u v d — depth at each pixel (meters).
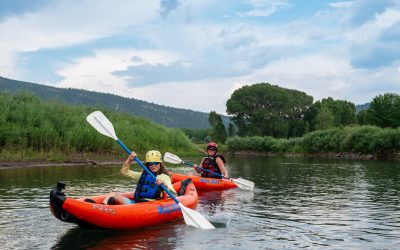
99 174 13.01
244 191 10.09
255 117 68.56
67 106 24.16
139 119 29.61
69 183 10.64
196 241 5.09
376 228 5.82
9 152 16.58
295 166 19.56
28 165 15.63
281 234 5.46
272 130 68.75
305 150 38.31
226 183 10.67
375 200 8.40
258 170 16.89
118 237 5.27
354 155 31.62
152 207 5.95
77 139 19.88
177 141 29.81
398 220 6.38
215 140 66.38
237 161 25.78
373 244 4.98
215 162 11.20
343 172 15.57
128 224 5.54
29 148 18.02
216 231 5.63
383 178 13.07
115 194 6.19
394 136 28.08
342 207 7.54
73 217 5.10
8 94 21.42
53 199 5.06
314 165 20.33
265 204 7.96
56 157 17.61
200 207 7.67
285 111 69.38
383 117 39.97
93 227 5.30
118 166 16.47
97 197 6.14
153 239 5.19
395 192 9.63
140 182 6.49
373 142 29.16
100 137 21.00
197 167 11.20
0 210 6.85
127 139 23.47
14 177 11.76
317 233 5.52
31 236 5.24
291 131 63.16
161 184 6.34
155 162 6.55
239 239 5.20
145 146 24.64
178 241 5.10
